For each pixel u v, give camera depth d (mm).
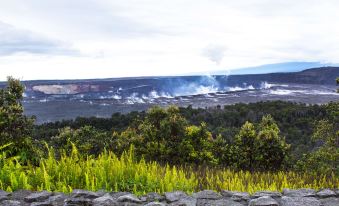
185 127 20828
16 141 8109
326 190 5570
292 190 5633
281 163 20438
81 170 6457
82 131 19234
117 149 18703
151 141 20000
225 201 5266
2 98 9242
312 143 33969
